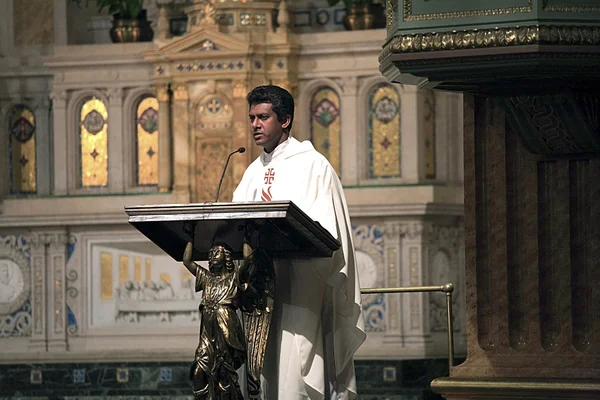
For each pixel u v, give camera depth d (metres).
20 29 21.98
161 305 20.45
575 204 9.96
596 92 9.59
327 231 7.96
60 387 20.31
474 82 9.37
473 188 10.16
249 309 8.28
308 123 20.72
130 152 21.34
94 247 20.77
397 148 20.31
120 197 20.77
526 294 10.05
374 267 19.81
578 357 9.85
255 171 9.02
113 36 21.42
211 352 8.08
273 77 20.47
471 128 10.17
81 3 22.47
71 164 21.36
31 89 21.81
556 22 8.38
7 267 20.97
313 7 21.70
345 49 20.28
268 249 8.41
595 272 9.89
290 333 8.51
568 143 9.73
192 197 20.72
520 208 10.09
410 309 19.53
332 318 8.77
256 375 8.18
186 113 20.72
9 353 20.75
